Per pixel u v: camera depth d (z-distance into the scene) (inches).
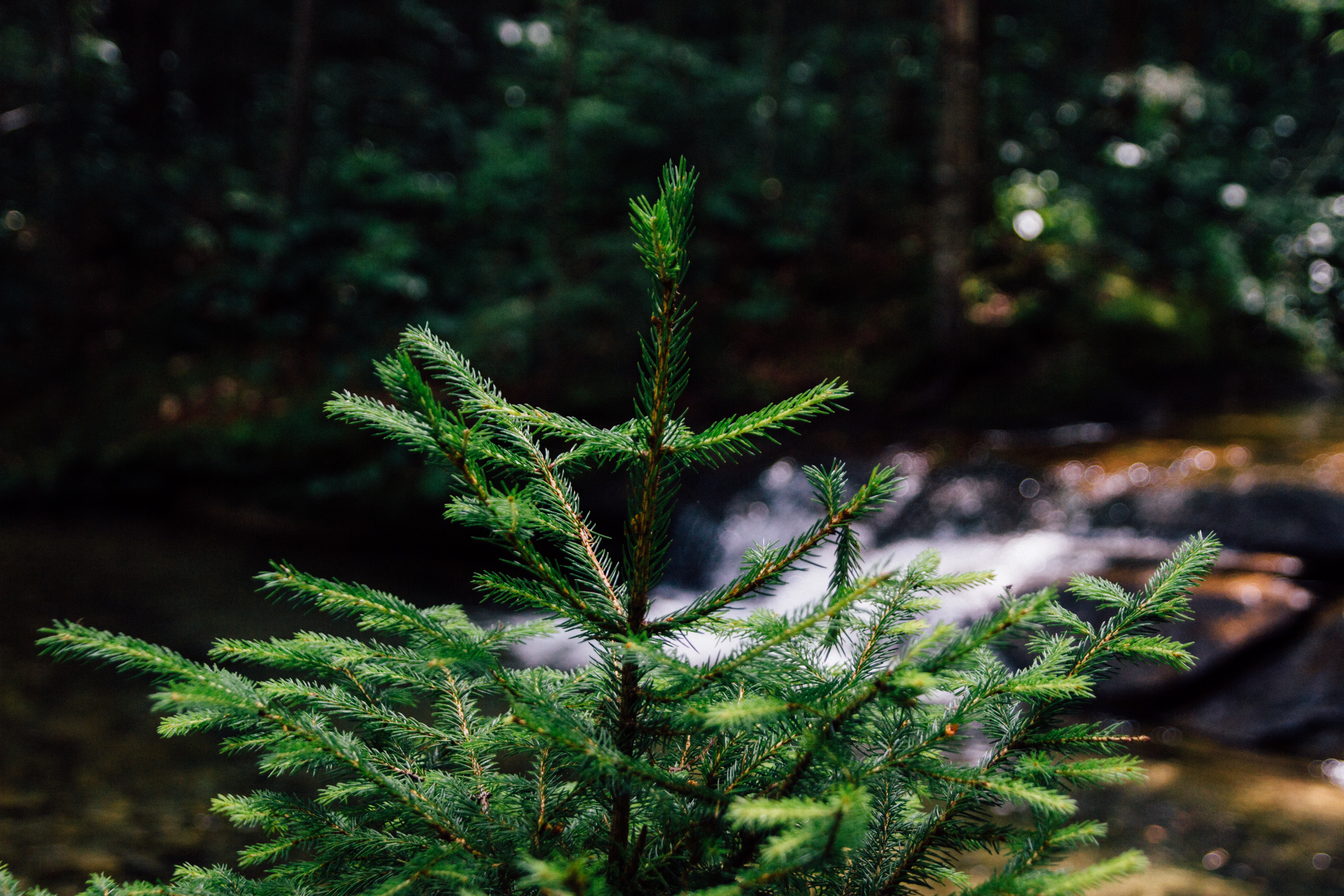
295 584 38.5
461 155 587.8
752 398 407.8
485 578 40.9
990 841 43.8
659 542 41.5
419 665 42.6
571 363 428.1
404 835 43.3
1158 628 229.1
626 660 38.7
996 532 290.5
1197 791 174.4
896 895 43.9
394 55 650.2
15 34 469.4
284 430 415.5
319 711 46.1
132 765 168.7
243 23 613.6
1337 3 575.2
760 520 328.5
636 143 526.0
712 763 43.0
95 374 455.5
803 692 39.6
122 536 362.3
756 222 506.0
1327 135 580.7
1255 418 360.2
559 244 435.8
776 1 502.6
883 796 45.8
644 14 669.9
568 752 38.5
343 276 468.1
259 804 44.9
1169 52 631.2
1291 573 242.5
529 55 582.6
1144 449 317.4
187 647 237.8
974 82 392.5
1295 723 204.7
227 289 477.4
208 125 597.0
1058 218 458.0
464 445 37.6
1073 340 400.2
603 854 42.6
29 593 279.7
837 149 513.7
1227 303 442.6
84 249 498.9
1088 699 43.7
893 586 44.0
